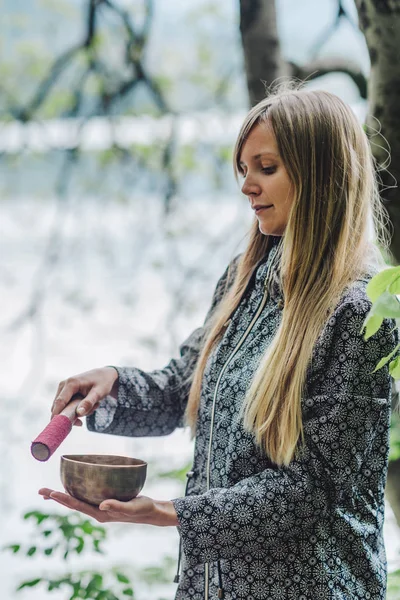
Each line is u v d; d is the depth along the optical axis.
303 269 1.66
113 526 4.55
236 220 4.72
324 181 1.66
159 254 5.20
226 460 1.68
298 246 1.66
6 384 6.30
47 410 5.64
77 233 5.39
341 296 1.63
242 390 1.69
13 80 6.65
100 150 5.39
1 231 6.79
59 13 6.77
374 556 1.63
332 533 1.60
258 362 1.70
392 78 2.18
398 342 1.62
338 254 1.65
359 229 1.68
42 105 5.90
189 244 5.23
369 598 1.62
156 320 5.87
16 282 7.16
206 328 2.00
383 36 2.18
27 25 6.78
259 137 1.68
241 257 1.96
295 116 1.66
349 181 1.67
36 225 6.17
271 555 1.60
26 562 4.91
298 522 1.56
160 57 6.34
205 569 1.70
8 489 5.69
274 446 1.61
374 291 1.37
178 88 6.41
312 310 1.63
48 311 6.34
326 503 1.57
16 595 4.55
